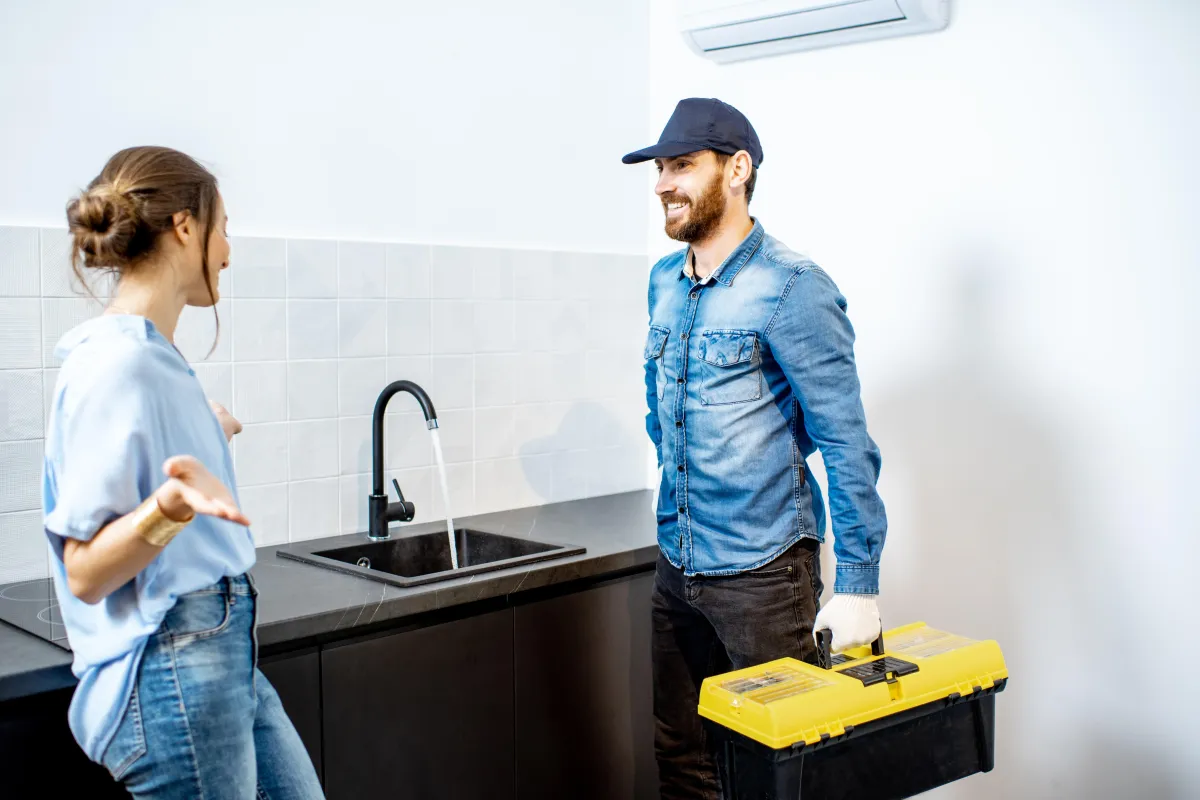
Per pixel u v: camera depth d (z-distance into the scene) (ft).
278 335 7.65
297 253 7.70
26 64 6.55
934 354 8.17
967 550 8.09
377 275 8.16
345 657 6.20
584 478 9.75
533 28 9.12
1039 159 7.52
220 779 4.44
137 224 4.44
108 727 4.41
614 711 7.80
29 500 6.70
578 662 7.52
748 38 8.69
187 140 7.22
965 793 8.26
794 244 8.98
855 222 8.56
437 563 8.29
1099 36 7.18
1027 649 7.82
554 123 9.34
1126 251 7.16
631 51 9.91
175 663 4.38
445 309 8.59
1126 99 7.09
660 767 7.30
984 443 7.95
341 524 8.10
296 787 5.05
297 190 7.76
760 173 9.19
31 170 6.61
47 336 6.70
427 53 8.43
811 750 5.25
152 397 4.31
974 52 7.80
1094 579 7.46
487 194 8.90
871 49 8.37
